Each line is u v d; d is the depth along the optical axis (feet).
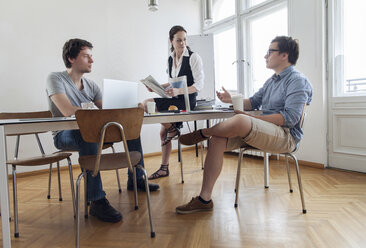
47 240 5.00
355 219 5.44
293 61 6.12
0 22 10.51
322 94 10.05
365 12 9.12
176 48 9.37
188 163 12.05
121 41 13.55
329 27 9.93
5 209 3.71
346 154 9.69
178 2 15.66
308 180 8.50
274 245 4.51
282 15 11.98
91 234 5.18
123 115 4.52
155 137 14.65
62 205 7.01
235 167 10.78
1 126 3.64
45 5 11.43
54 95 6.03
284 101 6.01
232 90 15.08
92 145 5.80
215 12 15.87
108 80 5.20
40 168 11.15
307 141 10.66
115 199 7.24
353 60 9.50
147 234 5.09
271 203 6.52
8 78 10.71
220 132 5.55
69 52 6.47
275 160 11.92
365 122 9.14
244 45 13.67
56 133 6.13
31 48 11.15
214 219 5.67
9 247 3.75
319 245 4.46
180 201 6.94
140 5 14.20
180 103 8.34
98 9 12.83
